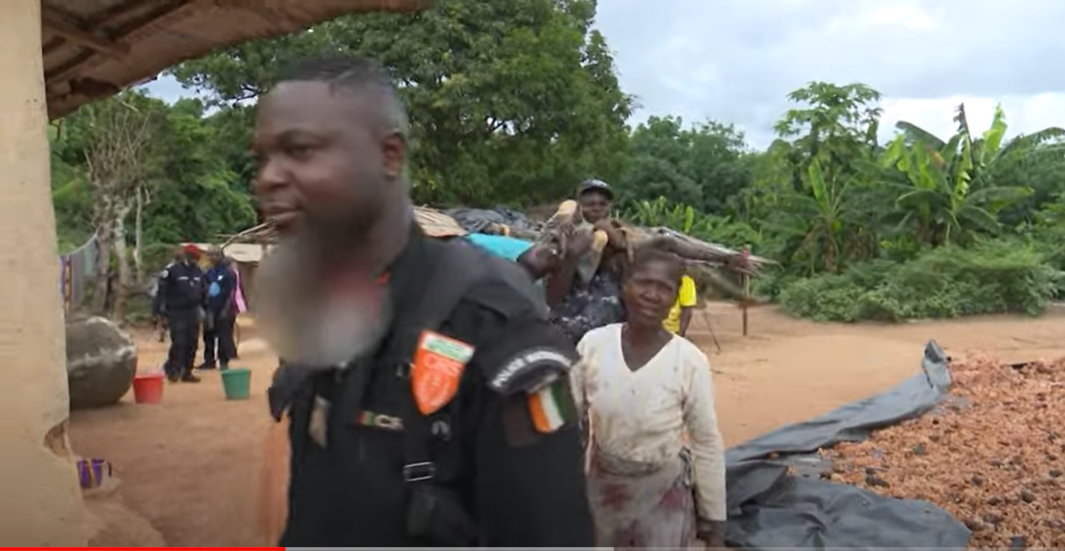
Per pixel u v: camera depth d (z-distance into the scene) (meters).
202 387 11.14
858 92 28.41
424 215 12.13
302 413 1.36
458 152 20.75
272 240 1.38
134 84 8.26
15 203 3.67
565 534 1.24
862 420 7.69
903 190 25.16
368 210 1.26
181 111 31.05
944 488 5.88
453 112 20.05
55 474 3.71
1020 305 22.38
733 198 48.25
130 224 26.09
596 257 3.89
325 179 1.23
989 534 5.06
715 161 50.84
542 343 1.26
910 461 6.59
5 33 3.65
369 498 1.27
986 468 6.32
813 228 26.47
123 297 20.44
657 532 3.25
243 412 8.96
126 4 6.40
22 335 3.66
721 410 8.74
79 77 8.12
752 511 5.32
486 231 11.18
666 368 3.25
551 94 20.66
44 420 3.71
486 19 20.94
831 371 11.24
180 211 27.61
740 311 24.66
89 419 8.51
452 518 1.26
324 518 1.30
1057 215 27.86
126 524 4.79
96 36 6.76
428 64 20.00
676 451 3.30
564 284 3.90
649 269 3.24
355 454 1.28
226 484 5.96
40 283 3.73
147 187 24.70
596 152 21.97
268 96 1.30
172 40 7.08
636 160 48.03
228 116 20.92
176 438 7.63
